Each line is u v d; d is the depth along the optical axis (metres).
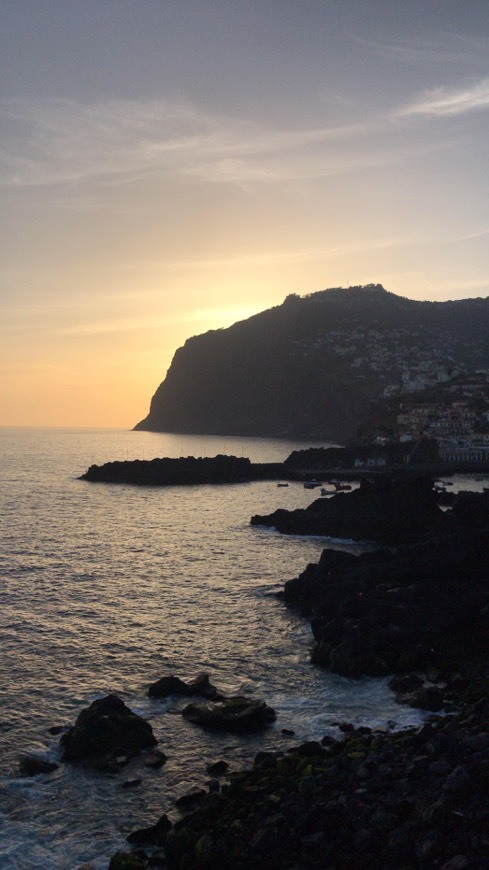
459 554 54.72
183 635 45.34
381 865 19.88
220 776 28.20
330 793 23.91
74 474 194.12
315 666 40.25
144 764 29.00
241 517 107.50
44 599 53.41
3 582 58.50
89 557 70.94
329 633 42.12
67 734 30.95
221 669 39.66
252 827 22.91
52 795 26.80
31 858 23.12
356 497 89.19
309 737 31.28
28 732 31.78
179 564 68.44
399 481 90.19
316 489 158.00
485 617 43.19
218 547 79.12
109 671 39.03
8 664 39.62
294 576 63.38
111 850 23.56
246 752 30.05
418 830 20.61
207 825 23.77
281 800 24.45
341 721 32.81
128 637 44.75
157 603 52.88
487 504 78.06
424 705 33.78
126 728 30.80
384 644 41.09
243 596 55.41
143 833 24.02
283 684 37.56
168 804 26.27
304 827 22.11
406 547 57.62
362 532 85.31
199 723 32.50
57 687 36.69
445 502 120.81
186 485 167.38
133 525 96.50
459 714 31.05
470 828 20.27
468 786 22.16
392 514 85.12
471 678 36.94
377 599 46.25
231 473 178.50
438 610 44.22
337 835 21.61
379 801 22.69
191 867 21.70
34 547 75.94
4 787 27.22
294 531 89.81
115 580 60.50
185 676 38.59
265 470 184.62
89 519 102.62
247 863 21.27
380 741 28.33
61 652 41.75
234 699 34.03
